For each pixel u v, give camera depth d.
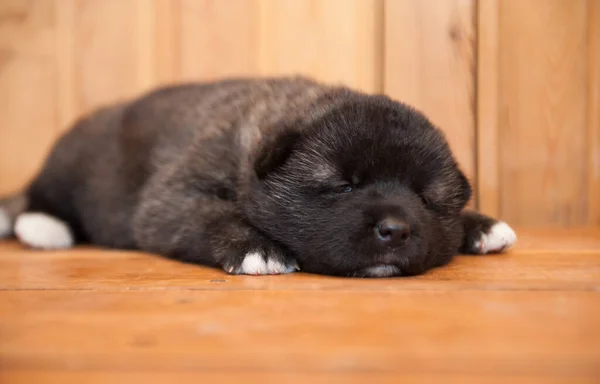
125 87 0.75
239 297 0.43
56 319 0.40
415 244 0.50
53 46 0.76
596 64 0.72
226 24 0.74
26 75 0.76
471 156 0.73
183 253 0.55
